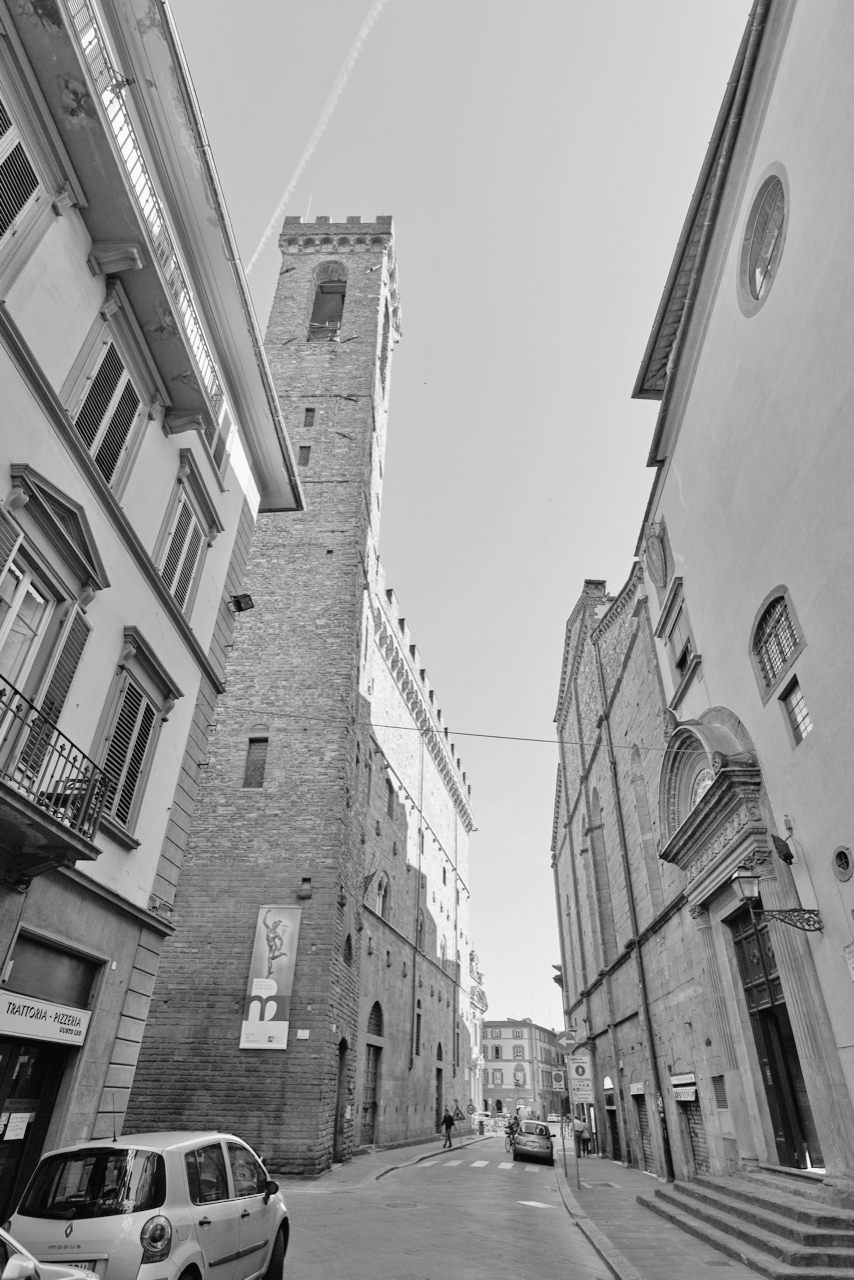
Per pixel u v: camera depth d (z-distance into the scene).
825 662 10.51
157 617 12.66
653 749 20.11
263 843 23.25
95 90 9.51
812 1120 11.66
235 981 21.16
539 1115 98.12
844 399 9.95
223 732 25.42
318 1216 12.80
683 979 17.09
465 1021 49.97
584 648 32.81
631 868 23.48
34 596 9.49
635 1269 8.83
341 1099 22.64
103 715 10.97
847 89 9.84
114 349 11.45
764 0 12.02
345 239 41.16
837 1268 8.09
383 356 40.00
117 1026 11.22
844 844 10.12
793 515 11.40
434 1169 22.84
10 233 8.93
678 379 16.36
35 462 9.18
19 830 8.20
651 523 19.11
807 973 10.90
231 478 16.33
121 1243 5.57
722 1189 12.49
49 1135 9.72
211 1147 7.24
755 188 12.84
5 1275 3.70
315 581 28.39
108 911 11.05
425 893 40.62
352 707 26.55
